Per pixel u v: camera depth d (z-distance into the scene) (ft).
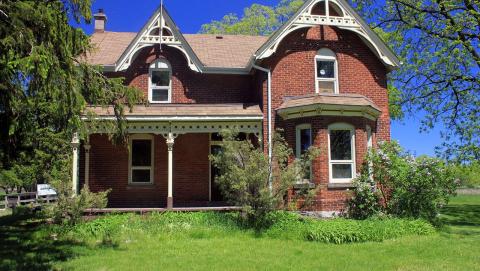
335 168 49.52
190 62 56.03
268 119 53.11
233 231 40.65
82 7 29.81
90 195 43.42
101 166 55.57
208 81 59.06
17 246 36.09
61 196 42.83
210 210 48.78
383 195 45.39
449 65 68.49
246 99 59.77
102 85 34.19
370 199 44.70
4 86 27.76
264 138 52.75
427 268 27.32
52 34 27.50
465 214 62.49
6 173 67.41
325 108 48.88
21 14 26.14
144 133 56.29
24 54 26.55
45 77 24.59
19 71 26.66
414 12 73.56
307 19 54.19
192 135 57.98
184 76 58.49
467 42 63.62
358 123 50.42
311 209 47.88
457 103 71.67
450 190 44.37
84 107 28.76
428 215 44.16
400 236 38.73
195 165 57.47
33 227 46.83
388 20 78.89
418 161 44.06
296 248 33.96
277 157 42.63
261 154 41.91
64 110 28.12
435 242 35.81
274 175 41.75
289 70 54.80
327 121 49.26
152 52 58.18
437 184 43.73
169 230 40.93
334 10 57.16
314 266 27.96
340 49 56.54
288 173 41.16
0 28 26.43
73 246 35.94
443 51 67.31
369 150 47.85
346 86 55.88
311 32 56.13
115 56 59.57
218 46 66.39
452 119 72.18
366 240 37.04
